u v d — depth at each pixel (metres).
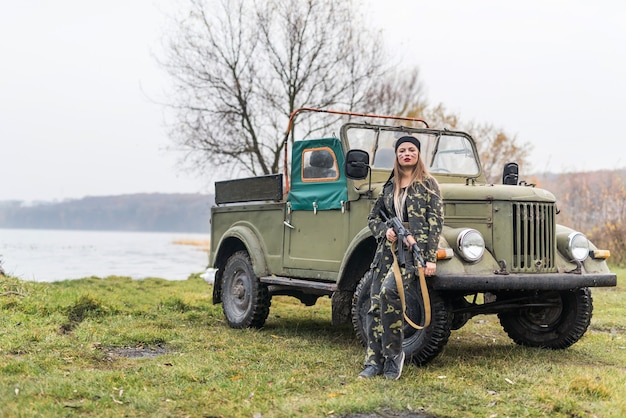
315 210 6.33
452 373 4.90
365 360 4.90
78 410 3.89
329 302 9.10
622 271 14.13
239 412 3.93
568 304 5.87
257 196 7.04
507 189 5.36
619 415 3.90
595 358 5.66
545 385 4.56
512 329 6.22
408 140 4.77
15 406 3.86
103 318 6.91
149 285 10.79
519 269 5.27
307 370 4.96
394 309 4.71
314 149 6.42
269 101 15.20
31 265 19.84
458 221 5.46
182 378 4.63
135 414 3.87
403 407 4.08
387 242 4.77
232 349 5.71
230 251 7.57
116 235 66.12
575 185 17.28
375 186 5.81
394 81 16.59
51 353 5.22
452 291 5.25
